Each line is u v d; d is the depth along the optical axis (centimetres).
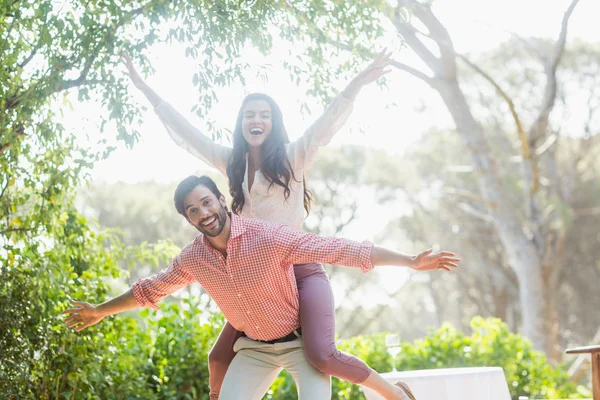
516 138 1984
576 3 1204
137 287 335
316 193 2111
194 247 314
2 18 357
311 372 312
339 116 335
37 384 430
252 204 342
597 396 408
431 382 393
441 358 693
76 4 356
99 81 354
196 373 550
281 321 312
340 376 309
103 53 350
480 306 2217
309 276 322
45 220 400
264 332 315
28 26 357
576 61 2028
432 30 921
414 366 679
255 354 321
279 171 335
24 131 369
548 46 2016
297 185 343
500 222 1348
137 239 1964
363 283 2225
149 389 518
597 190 2078
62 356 438
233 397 317
